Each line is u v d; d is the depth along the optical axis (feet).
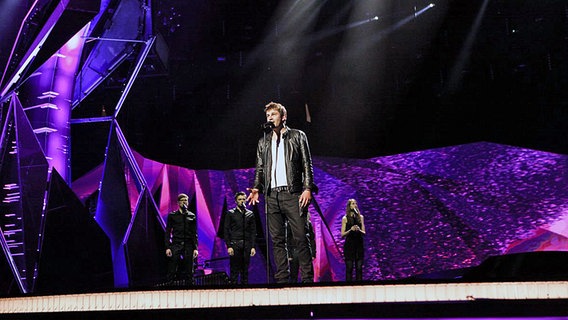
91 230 26.84
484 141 39.14
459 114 42.91
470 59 43.19
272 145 14.84
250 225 27.04
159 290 10.29
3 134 25.67
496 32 42.45
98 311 9.84
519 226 35.65
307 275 14.23
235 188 41.68
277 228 14.66
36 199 25.46
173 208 40.55
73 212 26.37
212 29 46.32
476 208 36.99
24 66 24.86
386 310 9.27
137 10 29.55
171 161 45.44
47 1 25.20
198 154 45.80
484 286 9.49
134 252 30.40
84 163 38.65
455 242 36.60
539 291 9.44
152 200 32.86
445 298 9.49
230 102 46.68
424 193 38.55
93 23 28.07
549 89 40.16
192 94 46.44
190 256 27.53
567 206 35.12
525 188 36.47
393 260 37.27
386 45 45.55
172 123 45.96
